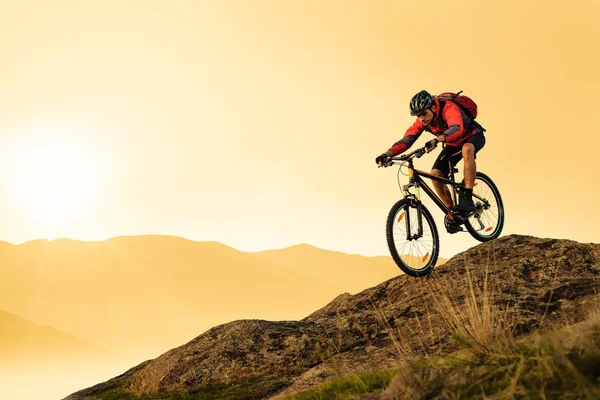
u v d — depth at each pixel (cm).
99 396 797
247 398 629
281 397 576
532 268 741
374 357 623
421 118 790
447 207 780
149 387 742
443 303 676
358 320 720
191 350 759
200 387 687
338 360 645
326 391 507
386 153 792
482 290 692
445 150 820
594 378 321
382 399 410
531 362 369
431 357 546
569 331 421
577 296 632
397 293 805
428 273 754
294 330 737
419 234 747
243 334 751
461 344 473
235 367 698
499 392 346
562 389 324
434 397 381
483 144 811
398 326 680
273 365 687
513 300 639
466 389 372
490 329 475
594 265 732
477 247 848
